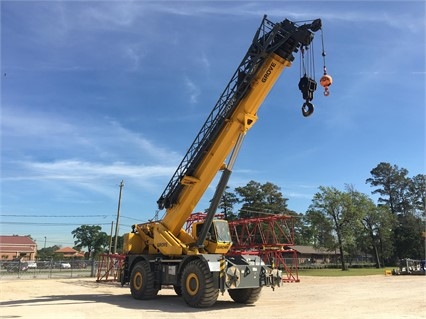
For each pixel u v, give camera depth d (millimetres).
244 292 15430
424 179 103688
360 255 91250
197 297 13633
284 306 14664
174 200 16203
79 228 87688
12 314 11906
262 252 32000
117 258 29078
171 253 15547
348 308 14156
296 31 13898
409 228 85875
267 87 14492
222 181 14461
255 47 14648
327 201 60500
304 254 84812
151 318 11320
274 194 68062
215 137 15219
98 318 11219
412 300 17094
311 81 13609
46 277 37406
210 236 15555
